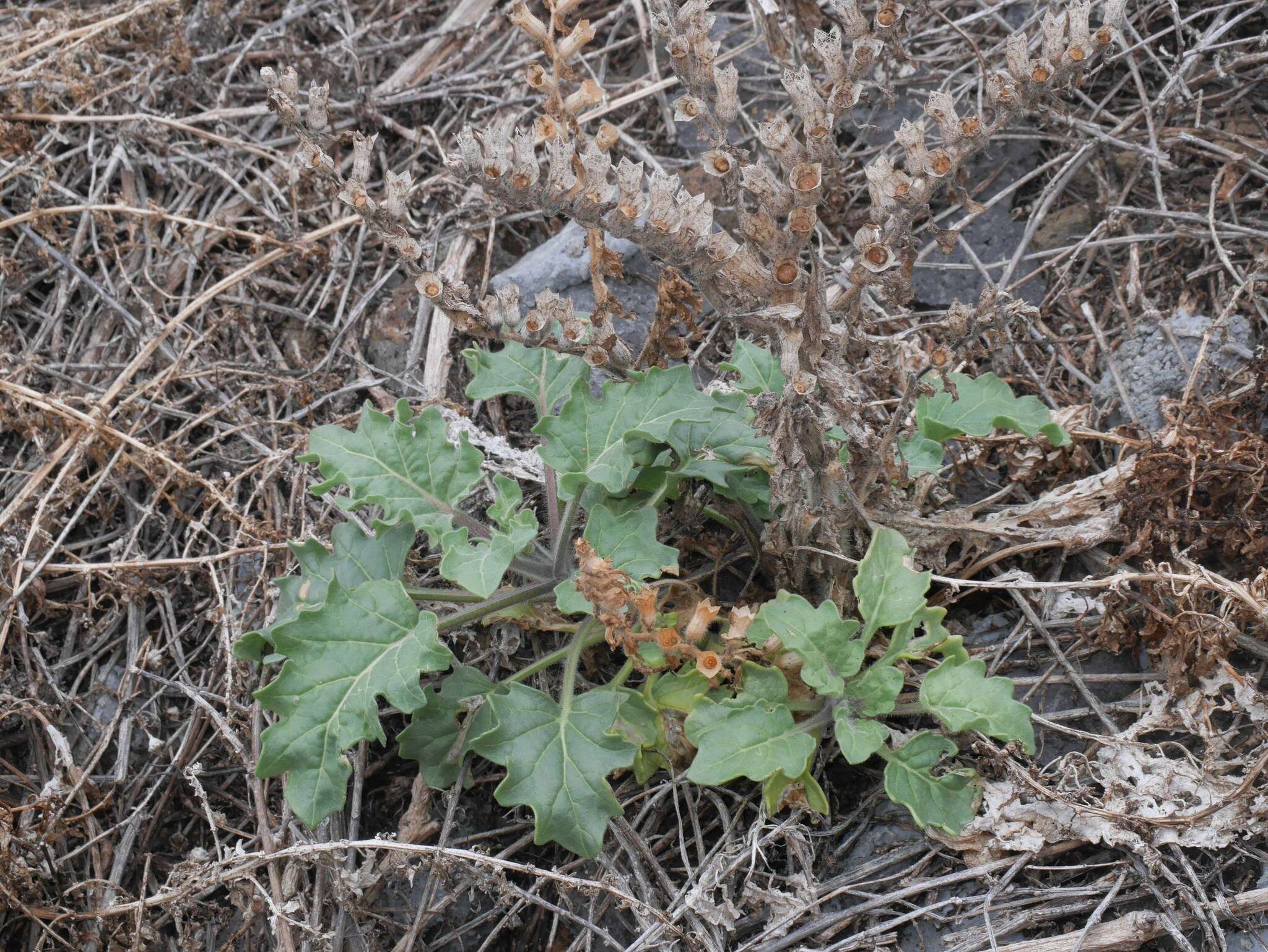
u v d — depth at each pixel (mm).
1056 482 1123
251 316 1229
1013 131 1244
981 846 1025
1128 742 1032
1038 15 1229
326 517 1146
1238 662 1059
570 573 1073
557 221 1260
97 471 1188
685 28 984
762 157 1228
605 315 1045
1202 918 999
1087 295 1201
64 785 1090
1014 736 996
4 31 1342
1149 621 1047
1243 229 1168
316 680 1012
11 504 1162
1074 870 1023
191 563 1136
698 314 1193
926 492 1099
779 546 1058
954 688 1007
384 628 1021
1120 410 1144
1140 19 1245
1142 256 1205
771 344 1091
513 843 1074
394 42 1333
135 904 1051
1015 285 1201
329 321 1241
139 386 1199
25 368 1192
